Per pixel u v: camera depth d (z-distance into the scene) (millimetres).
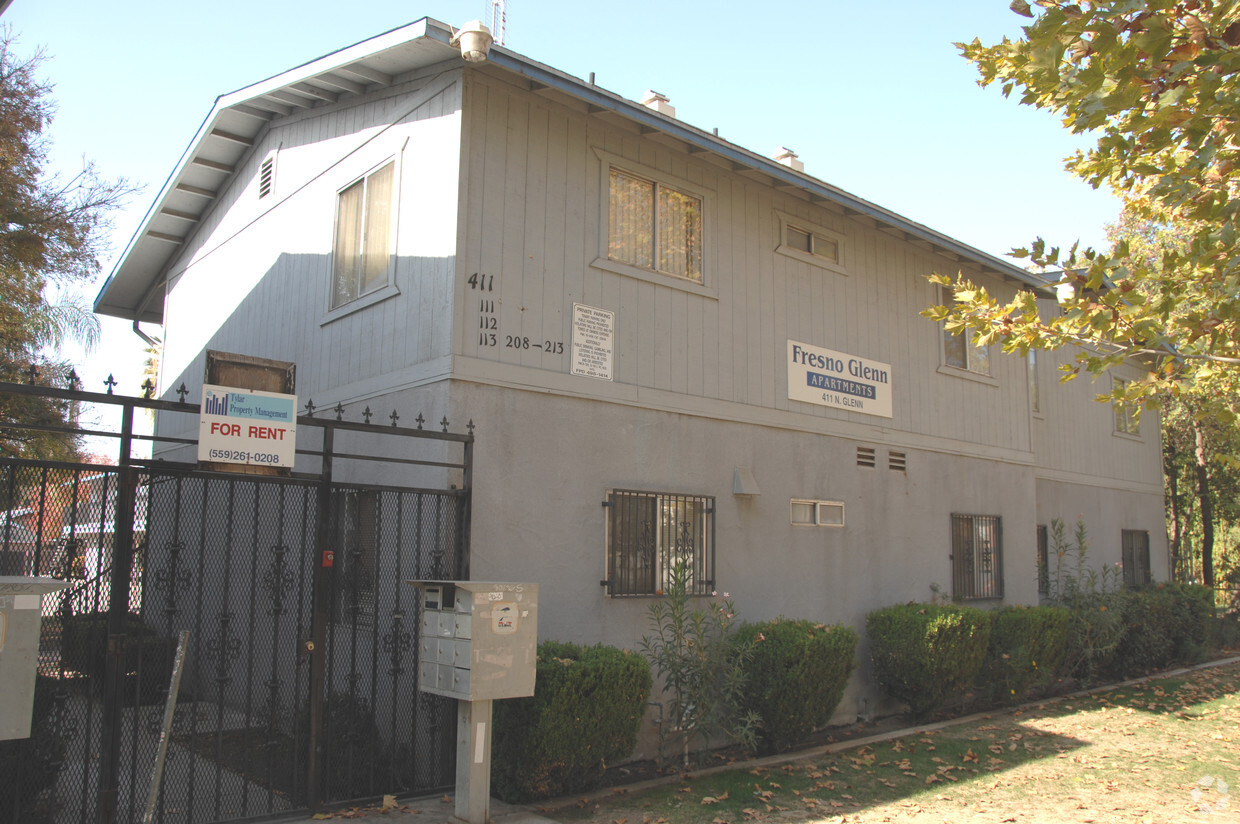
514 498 7641
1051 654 11703
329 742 6336
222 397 6027
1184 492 22969
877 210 11250
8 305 11539
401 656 7312
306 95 9656
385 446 8117
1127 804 7199
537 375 7984
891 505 11492
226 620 6031
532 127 8328
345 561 8219
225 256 12234
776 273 10516
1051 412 16359
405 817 6168
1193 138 4555
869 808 6961
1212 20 4453
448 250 7688
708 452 9359
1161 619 14289
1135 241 15570
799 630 8750
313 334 9672
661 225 9391
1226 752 8984
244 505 9141
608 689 6820
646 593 8523
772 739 8492
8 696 4363
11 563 5875
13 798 5367
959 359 13234
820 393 10781
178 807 6367
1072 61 5020
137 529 6531
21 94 12086
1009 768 8289
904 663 10039
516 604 6230
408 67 8430
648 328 9000
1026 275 13781
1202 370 6172
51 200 11836
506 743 6656
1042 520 15555
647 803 6902
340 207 9547
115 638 5520
